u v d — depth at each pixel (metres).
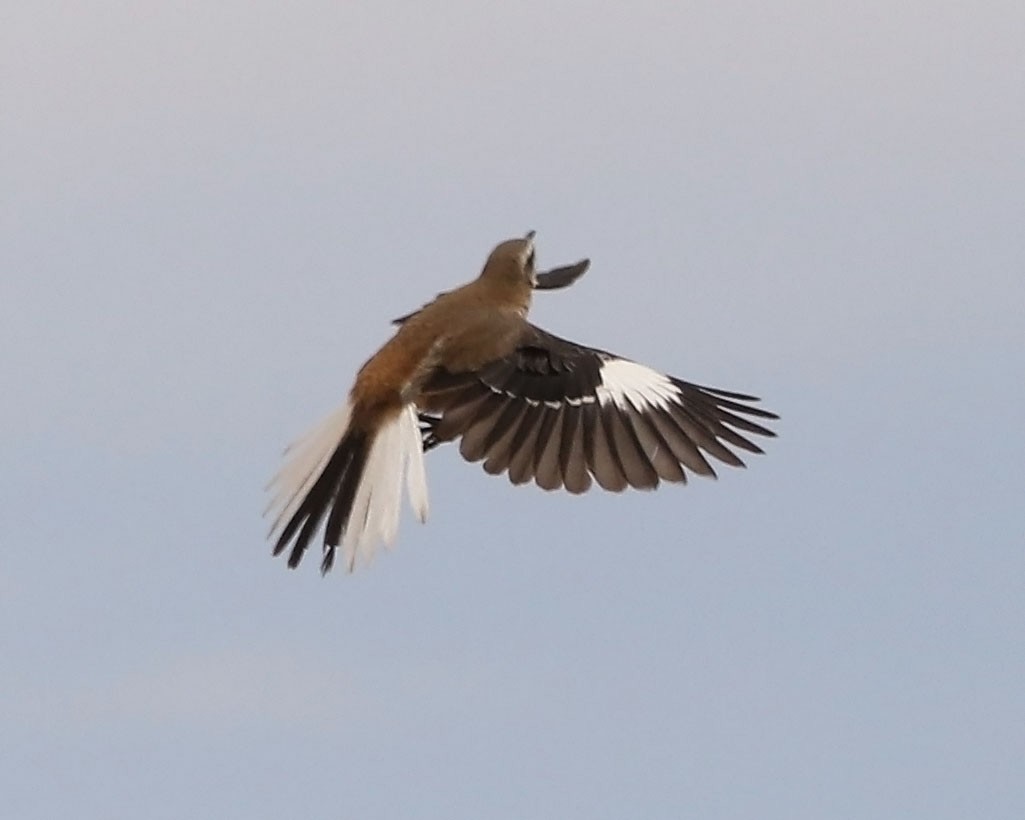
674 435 14.89
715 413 15.12
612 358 15.16
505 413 14.64
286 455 14.41
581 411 14.79
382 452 14.26
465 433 14.53
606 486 14.57
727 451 14.88
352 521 14.06
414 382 14.59
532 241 16.02
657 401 15.02
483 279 15.71
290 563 14.03
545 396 14.76
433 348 14.76
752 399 15.27
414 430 14.39
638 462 14.71
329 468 14.24
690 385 15.27
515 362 14.80
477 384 14.68
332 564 14.00
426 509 14.14
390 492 14.12
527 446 14.59
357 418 14.41
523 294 15.80
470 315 15.05
